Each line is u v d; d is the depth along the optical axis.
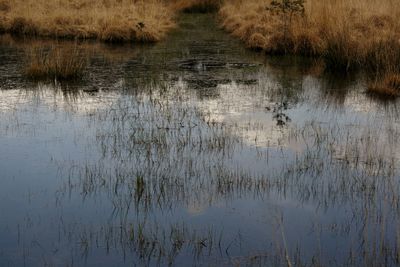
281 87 11.33
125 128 8.58
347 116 9.31
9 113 9.40
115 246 5.30
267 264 5.01
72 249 5.25
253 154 7.54
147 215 5.89
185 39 17.23
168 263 5.03
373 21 15.16
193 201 6.19
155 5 20.94
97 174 6.88
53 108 9.72
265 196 6.30
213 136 8.21
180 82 11.70
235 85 11.49
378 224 5.67
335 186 6.54
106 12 18.28
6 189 6.50
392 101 10.27
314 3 16.62
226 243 5.36
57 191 6.44
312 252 5.20
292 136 8.27
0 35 17.39
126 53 14.88
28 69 12.12
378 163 7.20
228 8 21.16
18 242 5.39
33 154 7.54
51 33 17.33
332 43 12.93
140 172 6.91
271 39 15.03
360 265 4.96
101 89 11.08
